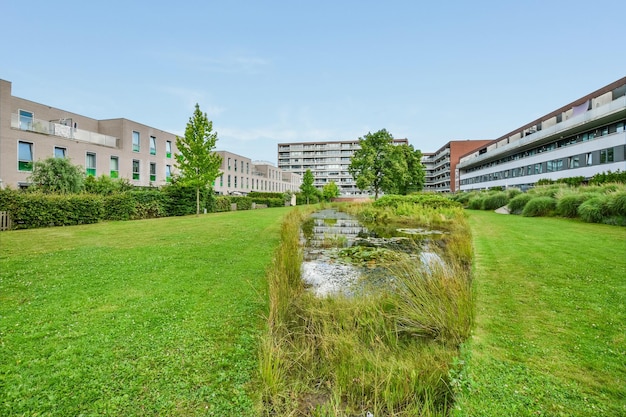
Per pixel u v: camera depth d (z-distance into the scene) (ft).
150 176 98.12
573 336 9.79
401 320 11.42
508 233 30.81
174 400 7.28
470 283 14.23
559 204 45.80
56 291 14.12
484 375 7.99
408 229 41.65
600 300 12.59
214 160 60.49
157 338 10.02
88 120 86.38
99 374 8.12
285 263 16.70
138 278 16.28
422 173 150.00
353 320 11.69
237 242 27.30
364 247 28.17
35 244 25.32
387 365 8.74
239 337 10.22
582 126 80.89
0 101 57.88
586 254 20.47
